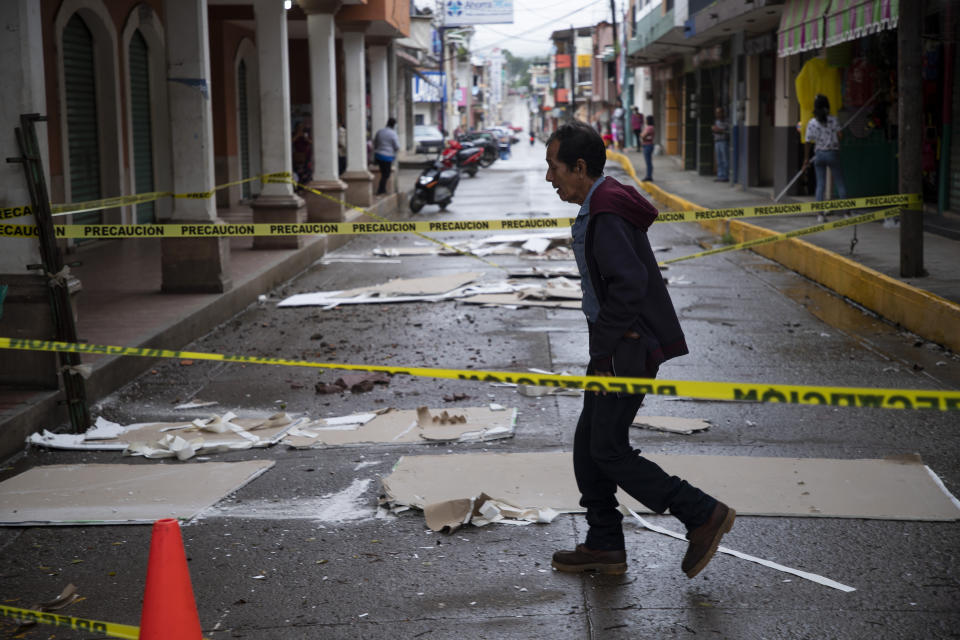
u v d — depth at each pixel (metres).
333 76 18.11
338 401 7.21
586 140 3.90
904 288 9.34
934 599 3.90
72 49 14.73
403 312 10.68
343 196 19.34
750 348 8.65
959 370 7.77
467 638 3.67
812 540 4.47
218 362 8.52
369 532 4.72
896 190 16.81
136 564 4.43
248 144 24.08
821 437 6.08
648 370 3.88
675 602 3.92
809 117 17.33
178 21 10.68
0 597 4.14
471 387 7.52
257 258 13.49
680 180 28.97
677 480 3.97
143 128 17.45
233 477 5.48
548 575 4.19
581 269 3.97
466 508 4.80
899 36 9.89
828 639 3.61
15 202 6.52
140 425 6.55
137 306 9.81
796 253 13.16
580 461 4.14
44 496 5.23
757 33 23.67
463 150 34.38
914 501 4.86
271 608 3.96
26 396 6.53
